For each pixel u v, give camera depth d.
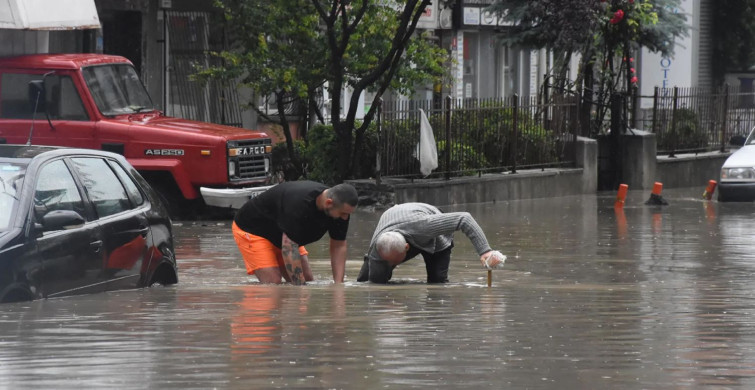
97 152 17.72
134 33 46.72
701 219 37.78
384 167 41.91
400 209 19.61
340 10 41.28
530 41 57.50
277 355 10.10
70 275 15.89
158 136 35.03
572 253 27.67
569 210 41.59
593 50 54.53
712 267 24.59
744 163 44.44
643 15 53.66
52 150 16.80
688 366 9.60
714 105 59.44
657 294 16.67
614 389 8.55
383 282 19.33
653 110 56.09
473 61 72.31
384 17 46.66
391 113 41.75
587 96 53.25
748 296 16.41
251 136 36.12
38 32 40.84
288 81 42.91
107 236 16.80
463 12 69.00
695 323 12.62
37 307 14.29
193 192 35.25
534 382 8.81
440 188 42.84
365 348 10.51
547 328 12.09
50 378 8.98
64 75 34.75
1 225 15.27
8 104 34.94
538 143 48.97
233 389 8.51
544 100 50.97
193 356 10.04
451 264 24.73
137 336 11.36
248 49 45.16
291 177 45.62
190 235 31.20
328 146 42.25
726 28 86.25
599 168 53.66
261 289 17.25
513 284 19.53
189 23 48.59
